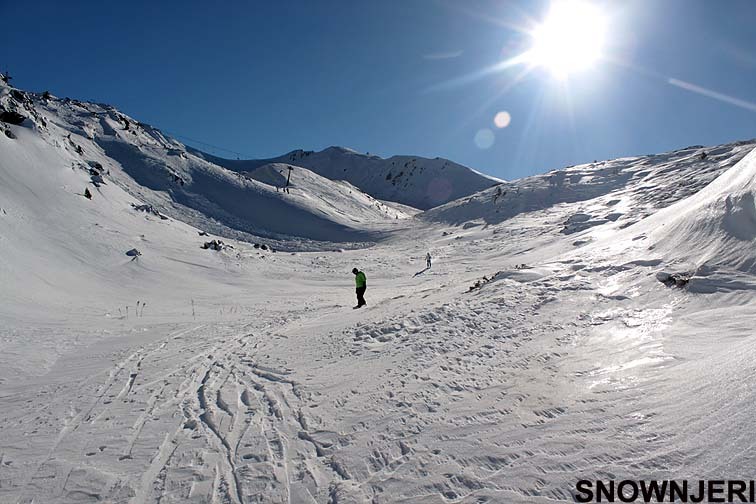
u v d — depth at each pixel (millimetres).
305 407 5766
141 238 31844
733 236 8711
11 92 45719
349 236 63969
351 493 3643
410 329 9117
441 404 5195
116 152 75312
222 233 55750
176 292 23500
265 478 4020
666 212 14258
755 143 50406
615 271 10227
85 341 10883
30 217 24797
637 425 3787
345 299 21891
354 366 7387
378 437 4582
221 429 5203
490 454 3875
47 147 36969
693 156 57250
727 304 6824
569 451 3654
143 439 4961
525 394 5090
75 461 4434
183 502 3686
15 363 8289
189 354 9391
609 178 60625
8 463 4402
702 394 3908
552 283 10602
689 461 3109
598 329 7242
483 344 7492
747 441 3070
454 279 26625
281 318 15023
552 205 55688
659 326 6688
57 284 18922
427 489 3533
